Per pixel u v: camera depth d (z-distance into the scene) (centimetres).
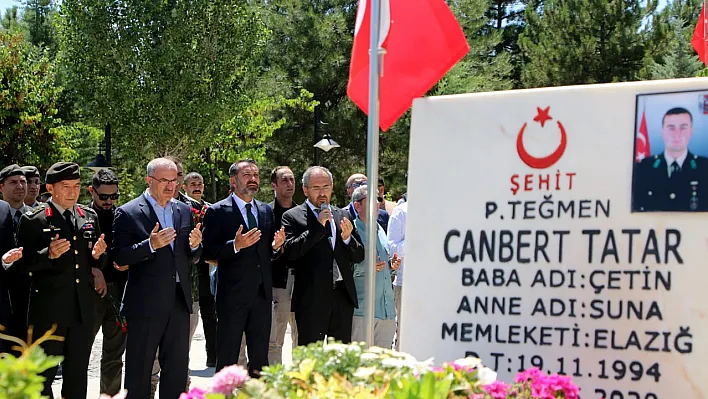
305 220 715
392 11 445
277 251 687
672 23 3159
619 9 3144
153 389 777
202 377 895
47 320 641
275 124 3050
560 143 363
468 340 371
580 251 356
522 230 366
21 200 750
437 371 325
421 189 384
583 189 357
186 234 665
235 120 2961
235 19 2881
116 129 2884
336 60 3328
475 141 378
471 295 372
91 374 934
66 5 2842
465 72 3061
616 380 346
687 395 336
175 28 2800
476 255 373
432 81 440
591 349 351
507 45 3934
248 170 699
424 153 385
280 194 830
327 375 336
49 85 2308
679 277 340
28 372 271
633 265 347
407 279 383
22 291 709
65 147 2381
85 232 662
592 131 358
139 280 640
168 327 648
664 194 344
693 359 336
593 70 3117
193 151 2922
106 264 676
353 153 3359
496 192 372
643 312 344
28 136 2277
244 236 648
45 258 633
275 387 329
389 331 754
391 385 299
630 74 3106
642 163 349
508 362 363
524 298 363
